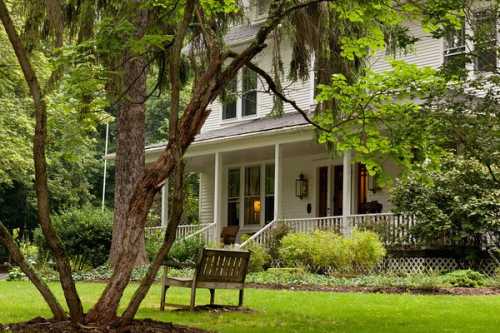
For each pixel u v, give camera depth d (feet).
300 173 80.84
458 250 57.16
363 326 28.71
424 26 31.32
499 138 29.04
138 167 67.10
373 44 33.32
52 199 126.62
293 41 55.47
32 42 44.52
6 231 24.56
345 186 64.08
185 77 61.31
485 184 54.34
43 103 24.56
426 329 27.86
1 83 76.13
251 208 85.87
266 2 71.20
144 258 66.74
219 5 30.63
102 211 78.64
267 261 63.26
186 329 25.21
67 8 48.60
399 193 58.13
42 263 69.31
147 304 37.52
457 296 42.11
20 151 95.40
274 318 31.14
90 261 74.64
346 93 32.24
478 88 31.32
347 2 30.37
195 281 33.68
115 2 32.86
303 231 67.21
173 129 24.68
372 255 56.59
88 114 28.17
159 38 25.55
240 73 78.79
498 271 50.83
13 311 33.17
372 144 32.24
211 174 93.35
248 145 73.15
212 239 76.54
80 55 26.18
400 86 31.32
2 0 24.32
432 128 30.25
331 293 44.27
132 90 65.10
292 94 80.07
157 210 126.21
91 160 132.36
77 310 24.11
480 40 30.50
